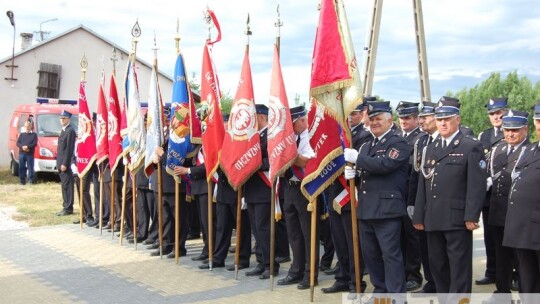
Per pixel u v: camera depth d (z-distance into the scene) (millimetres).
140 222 9633
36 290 6949
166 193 8531
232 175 7113
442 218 5449
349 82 5996
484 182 5348
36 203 14406
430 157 5660
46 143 18172
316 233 6738
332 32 6102
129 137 9070
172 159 8039
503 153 6195
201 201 8117
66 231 10797
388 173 5738
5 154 25016
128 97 9141
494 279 6914
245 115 7086
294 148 6520
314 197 6273
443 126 5504
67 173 12570
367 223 5953
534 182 5129
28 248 9352
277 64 6625
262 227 7266
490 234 6820
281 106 6523
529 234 5086
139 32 9281
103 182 10648
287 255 8320
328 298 6367
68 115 12531
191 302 6336
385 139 5887
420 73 13859
